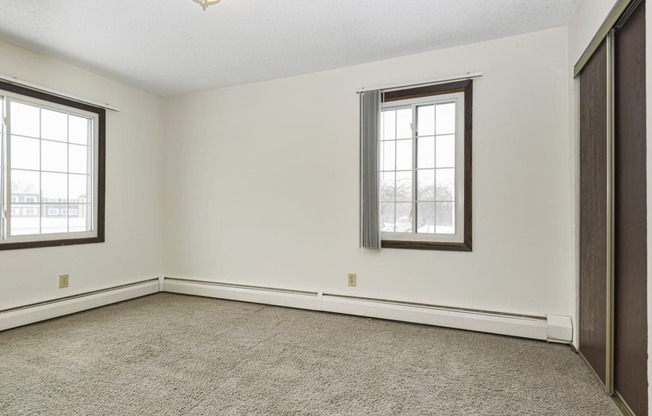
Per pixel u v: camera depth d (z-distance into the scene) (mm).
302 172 3459
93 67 3283
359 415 1621
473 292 2807
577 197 2340
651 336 1298
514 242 2686
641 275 1496
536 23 2520
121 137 3684
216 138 3871
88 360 2201
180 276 4055
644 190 1463
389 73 3107
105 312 3254
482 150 2773
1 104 2775
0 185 2783
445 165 2959
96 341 2525
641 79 1478
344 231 3270
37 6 2273
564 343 2477
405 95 3037
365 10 2346
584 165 2213
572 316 2463
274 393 1813
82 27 2553
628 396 1619
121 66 3264
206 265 3922
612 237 1738
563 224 2555
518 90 2678
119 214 3664
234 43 2811
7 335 2627
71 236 3236
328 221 3338
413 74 3016
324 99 3365
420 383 1926
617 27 1688
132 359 2221
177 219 4078
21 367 2100
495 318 2680
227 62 3180
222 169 3842
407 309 2957
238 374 2023
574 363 2178
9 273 2791
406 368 2109
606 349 1789
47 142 3096
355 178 3234
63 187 3223
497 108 2732
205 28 2570
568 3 2268
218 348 2410
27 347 2404
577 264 2354
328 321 3012
